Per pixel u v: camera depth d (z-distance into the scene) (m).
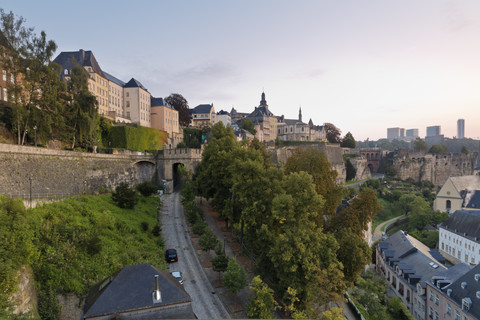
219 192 48.06
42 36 39.62
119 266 27.36
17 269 19.59
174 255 35.84
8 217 22.12
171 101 121.31
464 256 64.19
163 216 50.31
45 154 38.06
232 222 41.78
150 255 32.91
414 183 142.00
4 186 30.42
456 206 93.19
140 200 51.81
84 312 19.27
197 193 58.28
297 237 29.91
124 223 37.06
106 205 41.72
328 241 31.67
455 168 149.12
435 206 99.19
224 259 32.72
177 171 77.19
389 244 62.62
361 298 38.31
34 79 38.47
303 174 35.38
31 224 26.02
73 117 51.72
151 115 102.56
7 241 20.17
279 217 32.00
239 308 28.83
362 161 145.75
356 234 37.62
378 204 42.44
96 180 48.94
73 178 43.03
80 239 27.30
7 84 36.69
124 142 75.31
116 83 91.69
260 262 33.62
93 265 26.09
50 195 36.47
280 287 30.83
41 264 23.20
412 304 44.78
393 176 149.25
